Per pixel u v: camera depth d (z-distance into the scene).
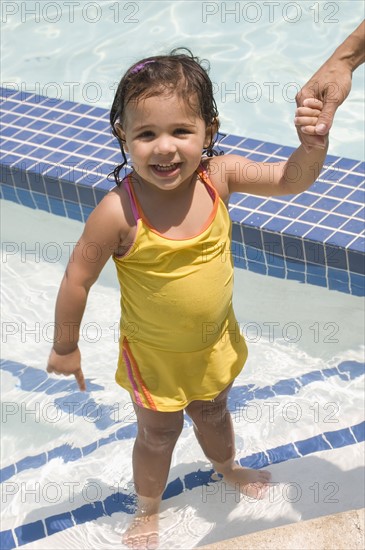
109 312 5.71
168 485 4.59
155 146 3.39
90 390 5.20
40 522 4.46
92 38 8.70
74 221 6.48
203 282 3.67
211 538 4.31
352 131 7.31
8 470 4.75
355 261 5.56
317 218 5.78
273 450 4.77
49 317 5.70
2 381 5.29
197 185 3.66
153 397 3.90
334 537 3.17
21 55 8.56
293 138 7.27
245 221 5.81
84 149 6.63
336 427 4.88
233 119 7.51
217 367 3.93
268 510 4.43
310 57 8.20
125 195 3.61
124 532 4.37
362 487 4.53
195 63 3.51
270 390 5.14
